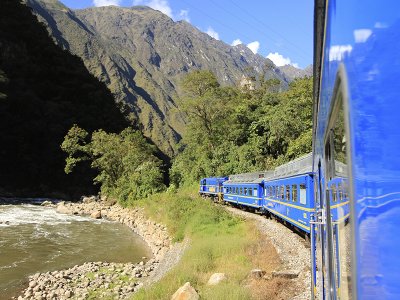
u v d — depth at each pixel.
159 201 36.69
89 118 80.94
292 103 43.97
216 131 55.16
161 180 46.66
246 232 19.64
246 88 68.12
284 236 17.92
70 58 103.88
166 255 21.20
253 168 45.38
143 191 44.34
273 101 57.03
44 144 70.62
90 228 33.66
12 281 18.16
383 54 1.21
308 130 39.25
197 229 22.08
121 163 54.34
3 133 66.69
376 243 1.27
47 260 22.19
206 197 43.00
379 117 1.23
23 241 27.05
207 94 53.03
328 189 3.45
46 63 91.81
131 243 27.55
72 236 29.61
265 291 10.95
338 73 1.75
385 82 1.20
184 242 21.36
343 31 1.69
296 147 38.31
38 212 43.53
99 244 26.97
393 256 1.17
